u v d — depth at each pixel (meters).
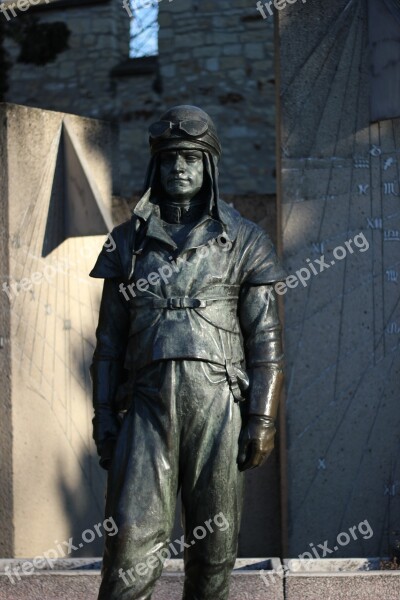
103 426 4.76
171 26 11.73
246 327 4.79
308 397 7.13
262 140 11.45
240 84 11.52
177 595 5.85
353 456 7.14
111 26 11.92
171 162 4.77
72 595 5.89
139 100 11.82
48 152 7.73
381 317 7.15
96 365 4.85
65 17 12.07
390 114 7.09
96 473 7.98
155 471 4.52
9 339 7.50
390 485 7.14
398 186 7.15
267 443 4.63
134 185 11.81
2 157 7.49
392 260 7.14
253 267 4.77
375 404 7.15
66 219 7.83
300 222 7.14
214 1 11.59
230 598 5.83
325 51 7.18
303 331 7.14
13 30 12.21
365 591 5.82
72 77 12.03
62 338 7.79
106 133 8.22
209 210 4.77
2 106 7.48
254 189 11.45
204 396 4.58
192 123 4.73
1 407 7.52
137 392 4.67
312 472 7.13
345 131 7.17
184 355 4.58
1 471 7.52
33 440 7.61
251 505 7.92
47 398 7.69
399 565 6.21
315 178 7.15
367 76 7.17
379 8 7.12
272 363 4.73
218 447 4.57
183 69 11.67
